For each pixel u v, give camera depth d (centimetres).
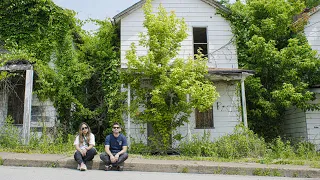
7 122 1265
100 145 1430
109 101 1470
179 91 1177
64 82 1458
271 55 1501
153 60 1232
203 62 1273
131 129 1475
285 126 1705
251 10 1678
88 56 1661
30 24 1459
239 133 1305
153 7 1641
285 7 1658
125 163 920
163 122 1258
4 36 1445
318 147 1497
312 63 1463
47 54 1445
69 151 1107
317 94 1547
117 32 1725
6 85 1401
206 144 1237
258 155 1210
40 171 812
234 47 1630
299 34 1664
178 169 925
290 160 1111
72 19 1545
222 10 1647
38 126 1377
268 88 1595
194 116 1509
